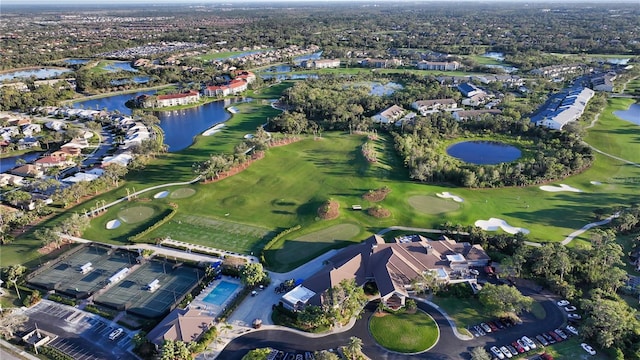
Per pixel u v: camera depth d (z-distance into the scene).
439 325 86.38
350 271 97.56
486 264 105.25
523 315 88.62
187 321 83.31
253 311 91.50
